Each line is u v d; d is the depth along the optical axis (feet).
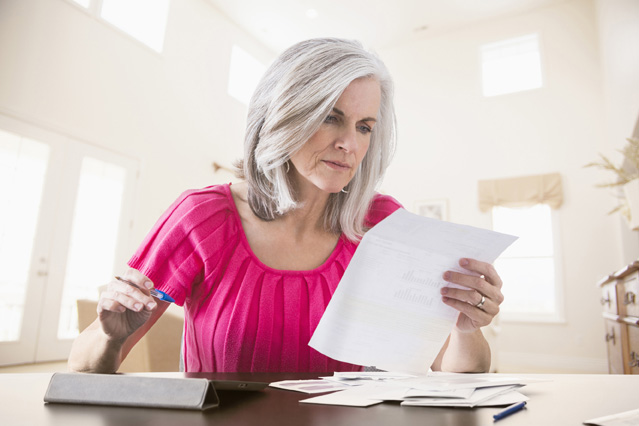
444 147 22.50
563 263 19.08
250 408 1.41
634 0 11.60
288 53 2.73
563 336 18.63
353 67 2.51
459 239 2.10
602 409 1.41
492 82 22.52
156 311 2.67
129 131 16.34
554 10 21.27
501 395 1.61
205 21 20.49
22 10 13.28
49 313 13.62
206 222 2.76
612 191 17.61
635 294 6.32
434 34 23.62
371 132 2.84
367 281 2.12
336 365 2.78
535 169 20.33
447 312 2.19
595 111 19.71
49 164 13.84
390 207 3.40
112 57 15.89
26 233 13.28
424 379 1.95
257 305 2.68
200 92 19.75
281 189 2.73
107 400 1.39
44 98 13.73
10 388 1.68
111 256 15.57
